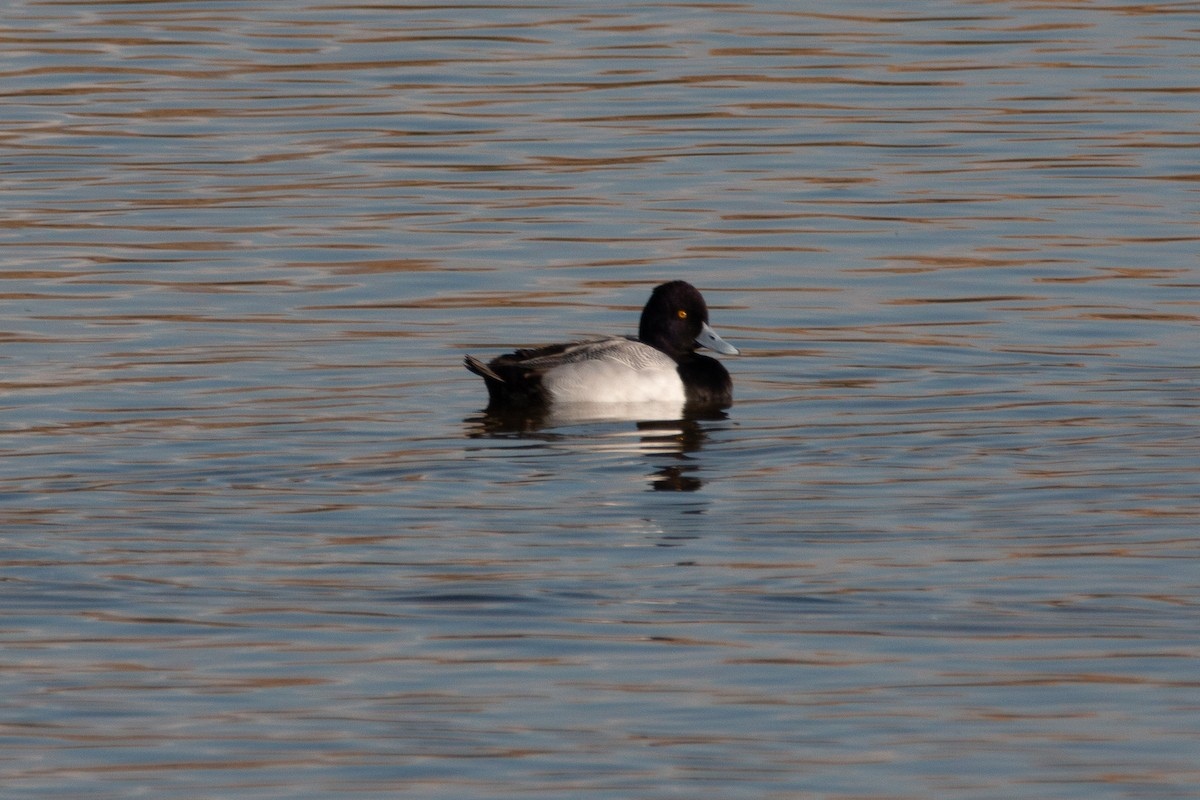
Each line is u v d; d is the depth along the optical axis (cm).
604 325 1917
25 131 2598
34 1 3306
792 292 2006
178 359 1773
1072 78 2823
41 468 1458
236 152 2520
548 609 1181
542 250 2153
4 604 1191
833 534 1315
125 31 3114
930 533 1316
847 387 1711
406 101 2738
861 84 2805
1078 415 1606
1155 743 999
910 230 2206
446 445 1535
